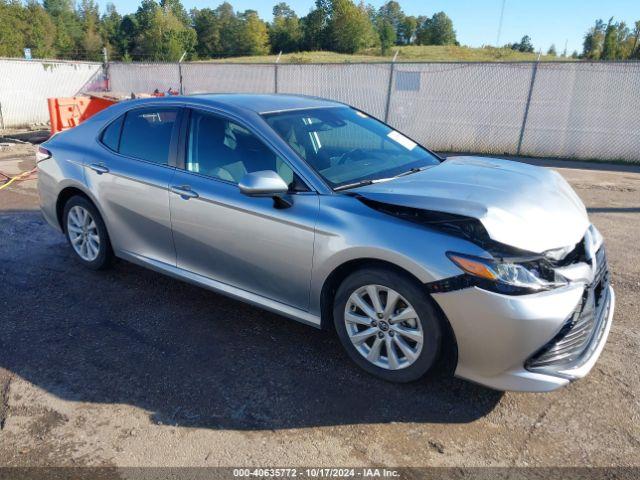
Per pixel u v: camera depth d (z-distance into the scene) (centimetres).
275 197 322
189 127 387
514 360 268
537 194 314
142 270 480
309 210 316
